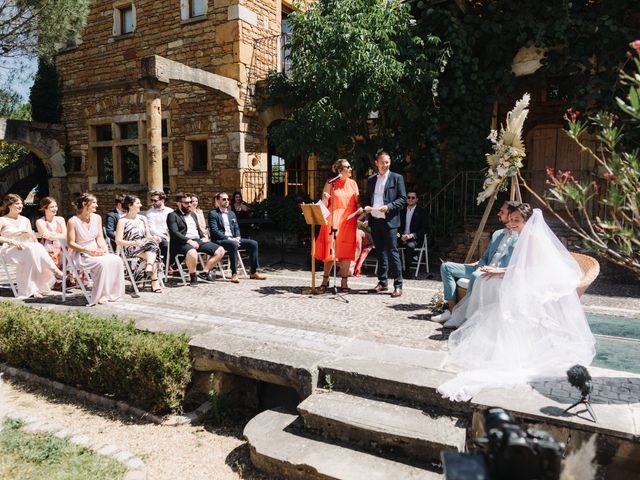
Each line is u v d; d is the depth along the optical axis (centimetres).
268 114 1143
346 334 425
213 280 726
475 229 812
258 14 1102
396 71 793
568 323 351
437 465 271
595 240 277
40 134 1339
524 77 961
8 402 411
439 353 368
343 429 301
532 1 824
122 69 1244
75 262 564
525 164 1016
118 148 1291
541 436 137
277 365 347
